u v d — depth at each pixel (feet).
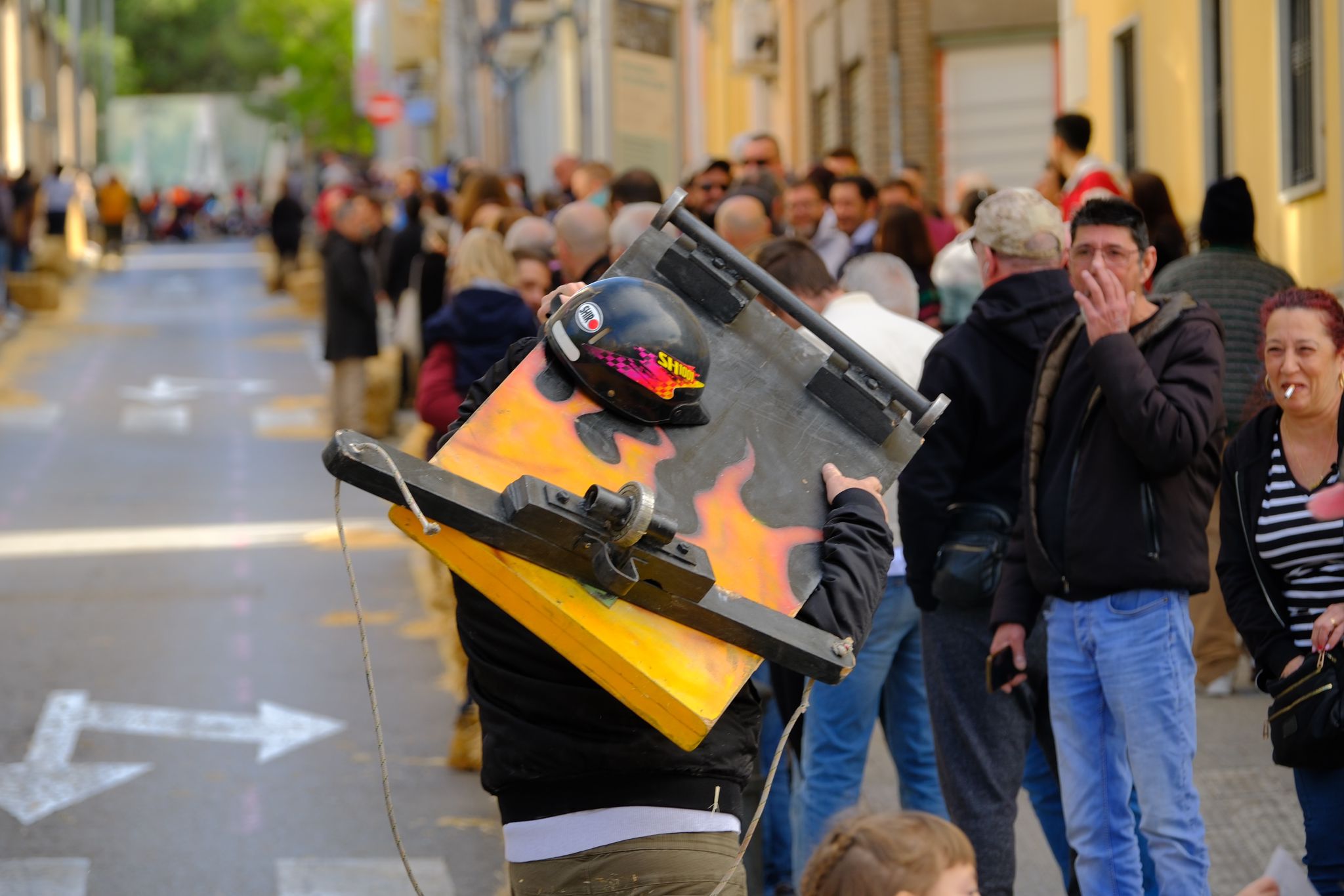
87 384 96.32
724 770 15.55
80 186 214.69
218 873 29.45
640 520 13.48
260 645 44.19
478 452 14.25
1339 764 19.70
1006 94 90.43
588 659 13.96
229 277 175.32
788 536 14.89
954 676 23.29
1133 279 21.08
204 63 463.83
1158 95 59.82
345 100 306.35
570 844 15.31
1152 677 20.77
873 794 31.81
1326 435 20.17
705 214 51.44
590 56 136.87
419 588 50.24
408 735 37.17
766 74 116.88
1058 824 24.82
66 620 46.50
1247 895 15.31
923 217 40.96
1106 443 21.03
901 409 15.58
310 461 73.67
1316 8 45.83
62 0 304.50
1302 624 20.42
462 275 35.04
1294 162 48.55
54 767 34.99
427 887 28.91
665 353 14.62
